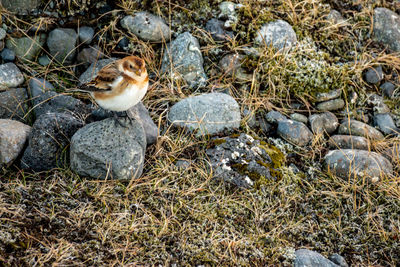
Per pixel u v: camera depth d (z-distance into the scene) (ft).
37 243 14.90
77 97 21.07
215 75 22.80
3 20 21.33
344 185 19.04
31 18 21.68
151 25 22.65
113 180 17.56
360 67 23.77
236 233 16.70
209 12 23.71
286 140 20.83
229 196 17.90
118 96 16.51
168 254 15.52
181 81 22.38
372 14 25.79
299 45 23.67
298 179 19.21
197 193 17.95
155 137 19.35
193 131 20.10
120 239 15.75
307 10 25.11
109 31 22.72
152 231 16.19
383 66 24.53
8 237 14.76
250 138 19.98
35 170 17.90
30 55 21.83
